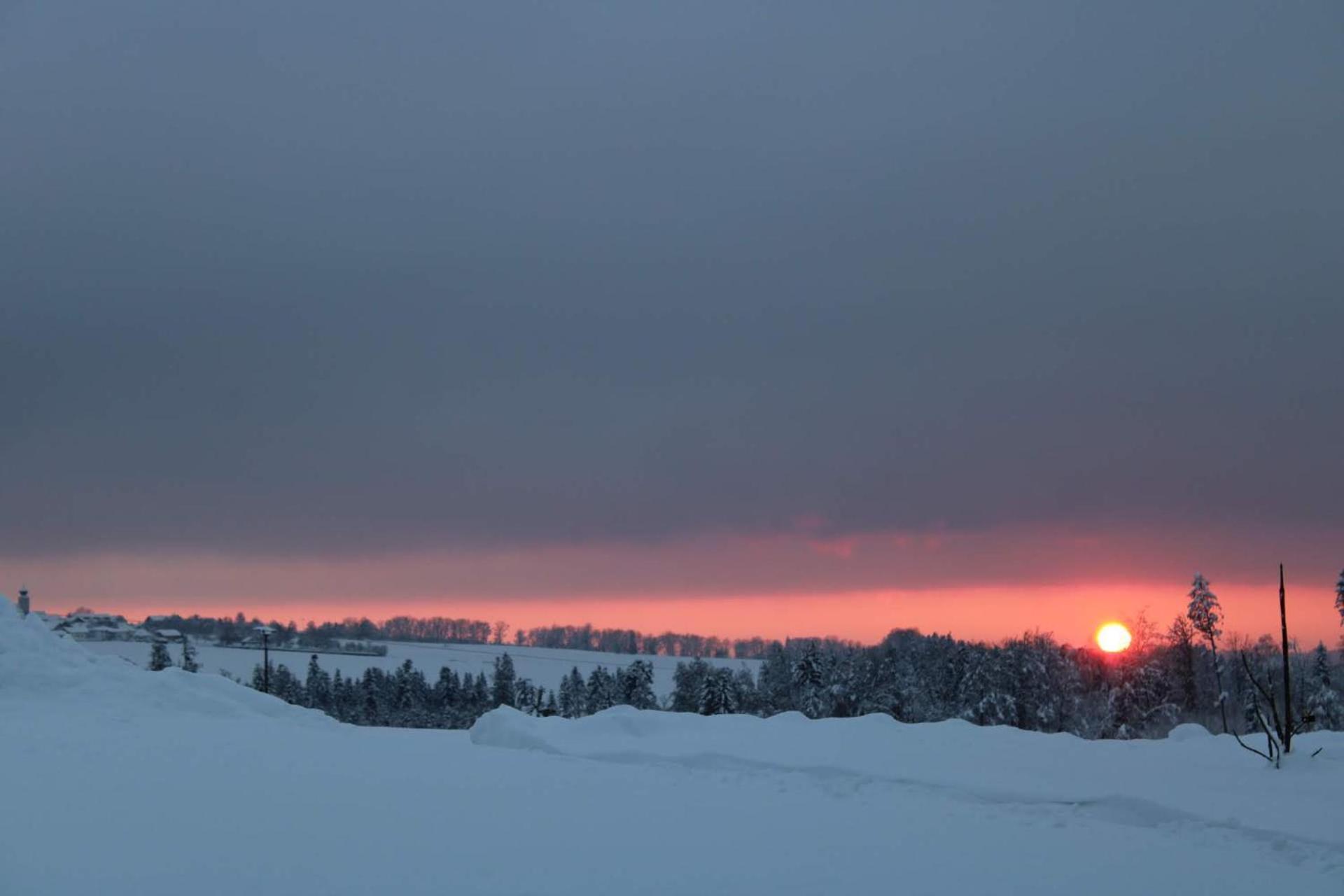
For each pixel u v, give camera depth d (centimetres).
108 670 1930
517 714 1752
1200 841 1051
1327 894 881
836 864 923
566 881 839
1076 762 1420
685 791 1239
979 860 955
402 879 821
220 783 1148
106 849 859
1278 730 1458
